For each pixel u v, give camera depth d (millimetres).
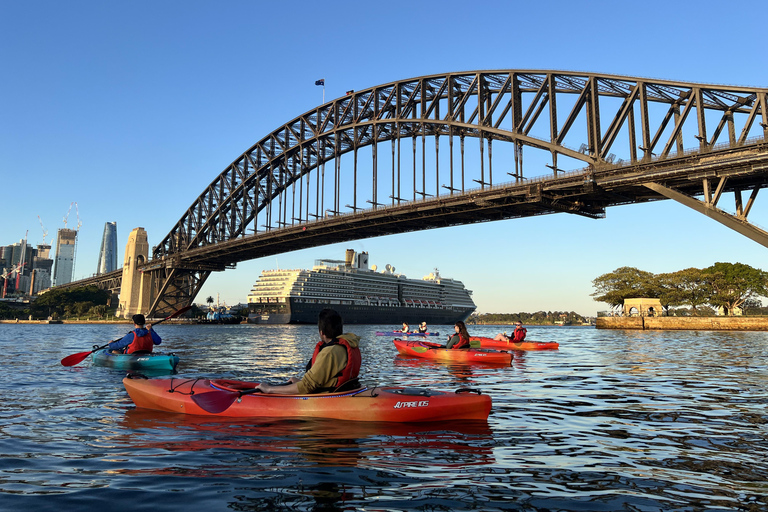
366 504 4188
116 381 12602
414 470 5133
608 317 77500
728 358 21000
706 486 4676
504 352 17484
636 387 11750
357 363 7551
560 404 9242
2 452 5848
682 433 6883
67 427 7168
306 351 26047
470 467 5238
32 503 4230
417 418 7246
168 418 7766
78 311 153875
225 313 143250
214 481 4785
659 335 53219
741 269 89750
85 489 4578
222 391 7902
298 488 4582
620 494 4453
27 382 12422
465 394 7531
